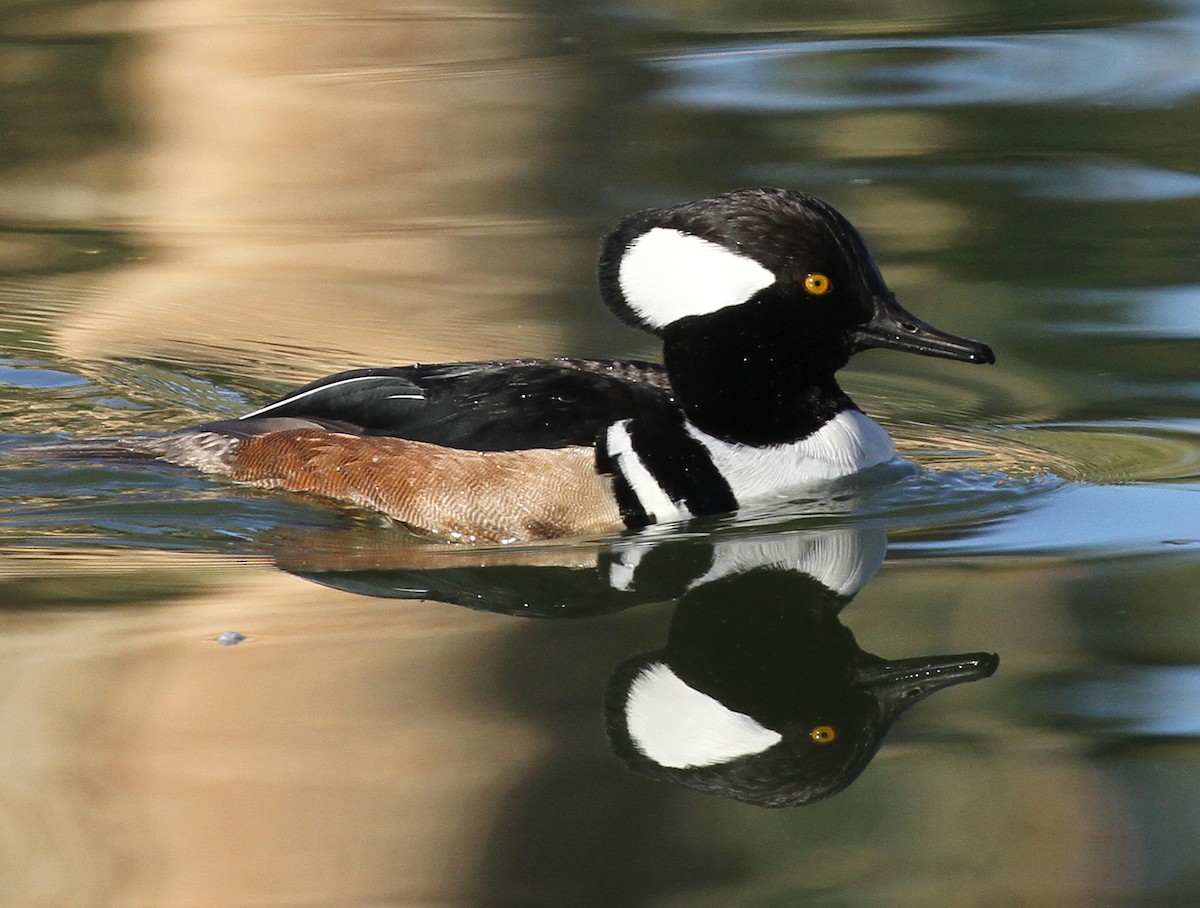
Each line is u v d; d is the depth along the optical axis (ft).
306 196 60.85
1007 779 25.40
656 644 30.50
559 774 25.54
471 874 22.85
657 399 37.76
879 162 61.46
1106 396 43.93
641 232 36.91
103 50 75.72
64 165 64.03
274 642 30.01
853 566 34.30
